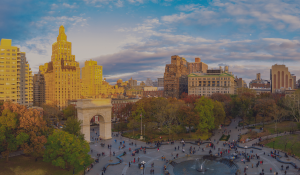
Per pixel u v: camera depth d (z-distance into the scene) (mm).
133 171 65812
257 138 103000
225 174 65750
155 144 94625
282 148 86500
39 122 71562
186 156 80312
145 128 115625
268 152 83500
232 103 144625
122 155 80000
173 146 92375
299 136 94812
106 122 103750
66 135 63125
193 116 101562
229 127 129375
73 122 80812
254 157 77688
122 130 121875
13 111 70250
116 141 99000
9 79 145875
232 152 83562
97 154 78812
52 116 160750
